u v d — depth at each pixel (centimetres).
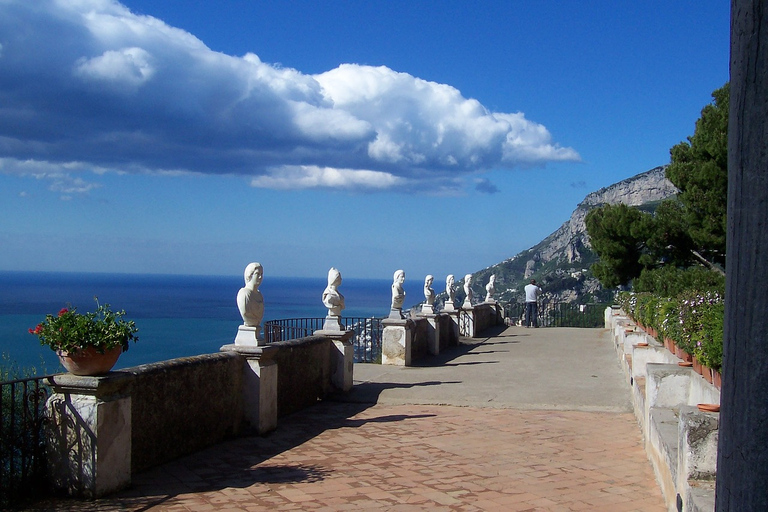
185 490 571
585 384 1147
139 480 596
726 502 188
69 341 529
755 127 183
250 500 548
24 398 541
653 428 622
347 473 630
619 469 644
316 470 640
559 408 950
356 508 530
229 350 791
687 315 702
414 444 748
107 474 546
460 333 2130
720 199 1795
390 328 1425
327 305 1080
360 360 1565
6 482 534
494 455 698
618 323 1578
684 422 425
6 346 2416
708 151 1780
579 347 1803
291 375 930
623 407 943
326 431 814
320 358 1030
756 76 182
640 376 895
